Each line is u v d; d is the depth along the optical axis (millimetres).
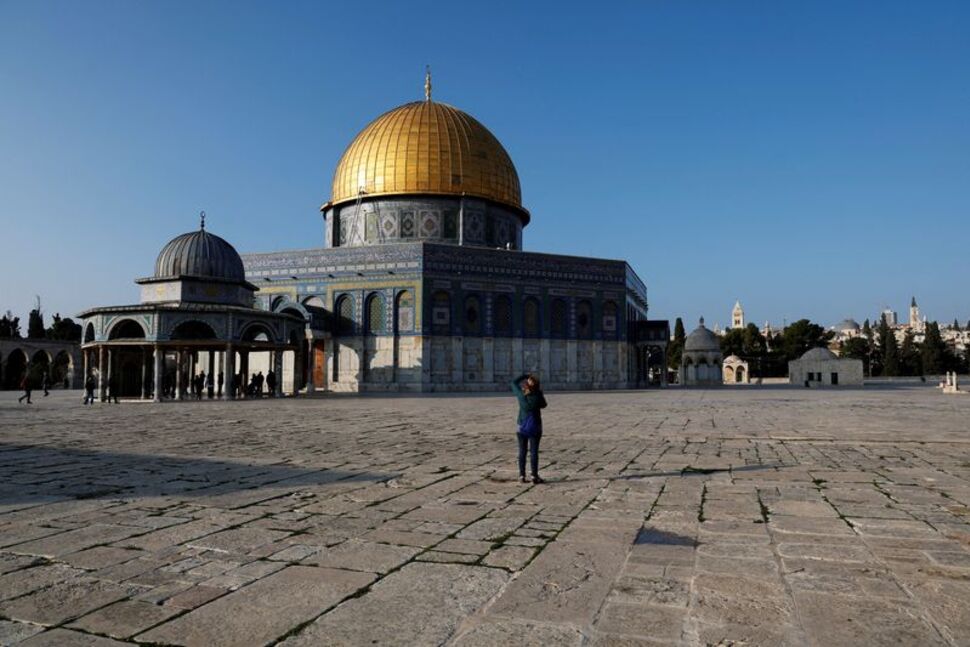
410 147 56812
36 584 5828
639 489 10242
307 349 50719
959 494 9766
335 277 53969
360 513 8578
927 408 30438
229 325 38969
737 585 5754
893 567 6246
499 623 4941
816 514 8453
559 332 56406
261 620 5020
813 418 24297
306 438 17531
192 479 11156
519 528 7773
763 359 118000
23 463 13047
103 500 9414
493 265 54219
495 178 58812
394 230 56812
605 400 37969
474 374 52969
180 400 38719
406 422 22484
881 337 124562
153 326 37812
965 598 5438
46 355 64375
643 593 5566
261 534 7516
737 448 15344
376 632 4789
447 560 6496
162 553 6766
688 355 82812
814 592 5578
